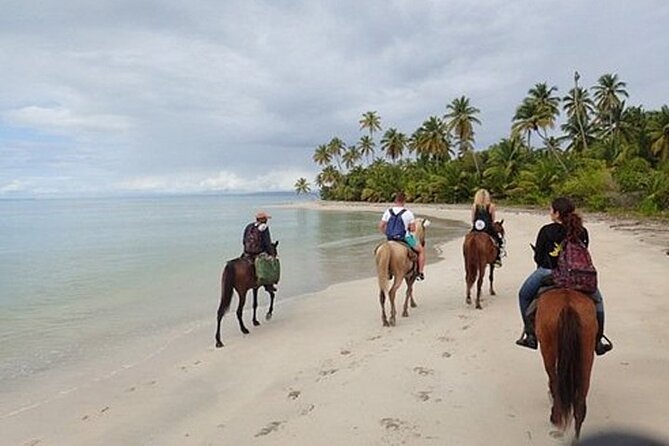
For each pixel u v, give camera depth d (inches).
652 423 196.5
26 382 301.3
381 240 1154.0
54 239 1346.0
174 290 585.6
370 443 195.0
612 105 2453.2
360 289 538.6
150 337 390.3
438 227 1489.9
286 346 342.3
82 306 504.7
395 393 239.9
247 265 383.9
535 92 2464.3
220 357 330.0
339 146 4845.0
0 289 601.6
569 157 2359.7
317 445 196.2
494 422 206.5
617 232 944.3
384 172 3853.3
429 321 375.2
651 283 459.5
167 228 1790.1
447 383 249.0
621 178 1708.9
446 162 3127.5
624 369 253.9
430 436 197.5
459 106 2802.7
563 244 203.2
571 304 177.5
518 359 277.4
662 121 2066.9
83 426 235.5
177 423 231.3
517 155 2603.3
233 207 4840.1
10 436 229.5
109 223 2219.5
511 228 1214.9
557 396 171.0
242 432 213.3
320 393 247.9
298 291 563.5
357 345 328.2
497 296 453.1
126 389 282.4
